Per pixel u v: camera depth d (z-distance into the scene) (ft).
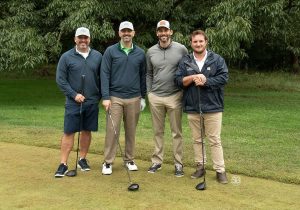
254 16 39.70
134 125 19.34
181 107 18.80
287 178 18.01
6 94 51.31
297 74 80.33
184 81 17.66
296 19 48.03
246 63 87.61
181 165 18.80
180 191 16.60
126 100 18.86
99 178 18.22
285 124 32.45
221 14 38.17
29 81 65.46
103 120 33.81
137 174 18.86
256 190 16.75
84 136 19.39
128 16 43.55
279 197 15.99
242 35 36.37
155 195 16.12
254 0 37.11
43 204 15.15
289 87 59.57
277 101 46.14
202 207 14.93
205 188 16.83
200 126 18.06
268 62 89.97
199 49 17.62
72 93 18.53
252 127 31.07
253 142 25.76
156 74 18.71
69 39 43.29
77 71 18.60
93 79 18.88
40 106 41.78
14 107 40.91
